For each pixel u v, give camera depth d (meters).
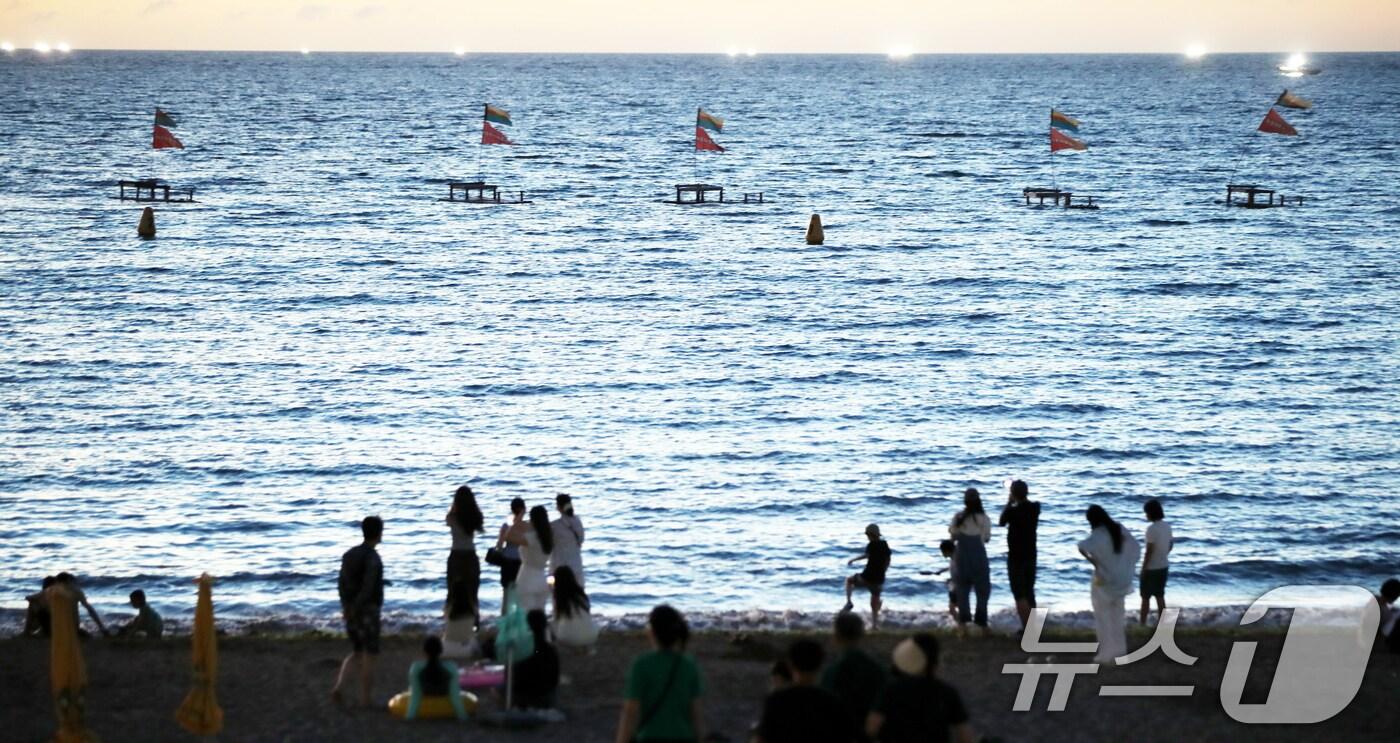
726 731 23.84
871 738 16.78
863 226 155.88
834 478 60.84
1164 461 63.97
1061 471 62.41
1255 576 48.41
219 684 27.09
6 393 76.19
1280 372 83.56
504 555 30.64
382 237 144.38
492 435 68.25
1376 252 133.75
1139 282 117.12
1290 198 181.00
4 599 44.75
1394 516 55.47
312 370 83.06
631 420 71.56
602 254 133.88
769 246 140.00
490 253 134.00
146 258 126.62
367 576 24.94
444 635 28.08
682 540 51.91
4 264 121.00
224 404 74.44
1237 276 119.75
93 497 57.31
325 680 27.33
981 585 31.34
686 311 104.06
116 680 27.56
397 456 64.19
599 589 46.22
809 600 45.16
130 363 84.12
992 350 90.19
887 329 97.25
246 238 141.62
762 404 75.38
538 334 95.00
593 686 27.03
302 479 60.34
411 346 90.62
